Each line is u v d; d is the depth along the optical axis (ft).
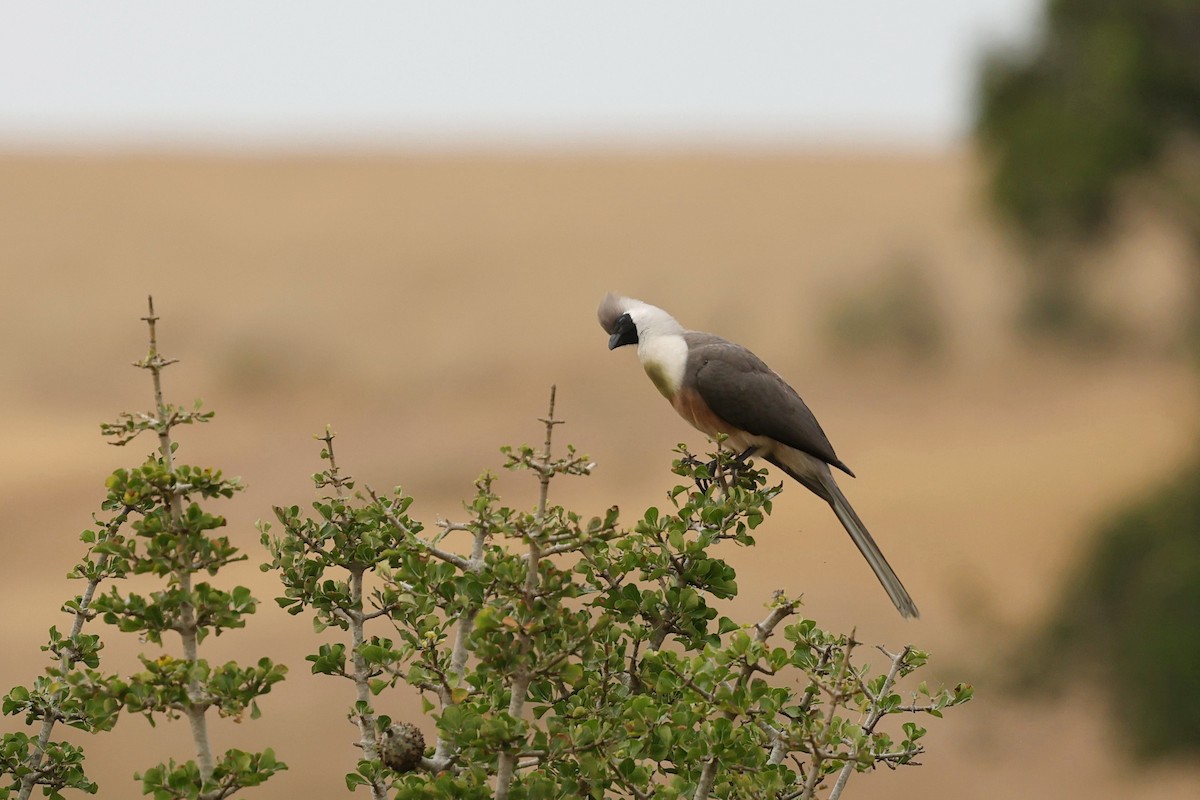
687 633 15.42
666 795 13.23
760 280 186.60
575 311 170.60
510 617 13.03
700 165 261.24
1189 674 57.62
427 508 99.19
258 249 196.85
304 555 15.66
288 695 60.85
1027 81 63.26
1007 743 62.80
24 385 137.28
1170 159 61.16
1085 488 98.12
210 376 139.13
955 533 90.89
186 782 12.17
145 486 12.55
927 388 138.62
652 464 111.14
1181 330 75.61
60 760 15.02
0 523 90.22
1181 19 59.21
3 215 205.36
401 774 14.35
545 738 13.16
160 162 243.81
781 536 91.09
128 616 12.48
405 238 205.46
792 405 27.58
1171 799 57.52
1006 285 166.91
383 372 140.15
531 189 239.50
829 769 14.19
